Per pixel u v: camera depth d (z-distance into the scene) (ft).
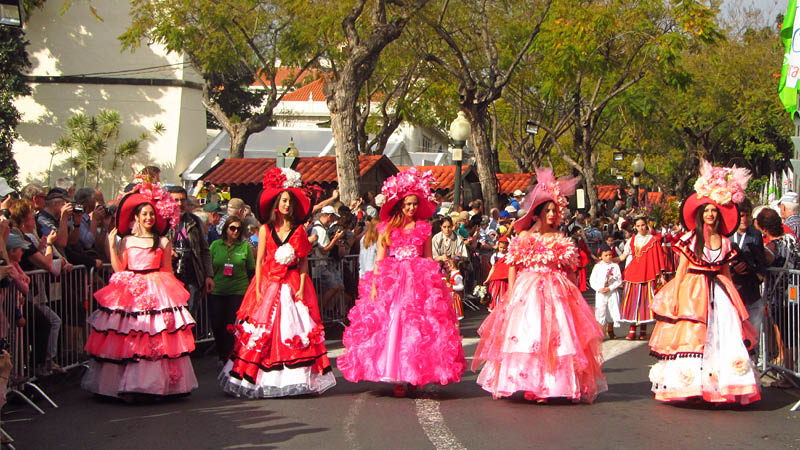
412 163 147.64
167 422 23.20
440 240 46.70
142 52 116.47
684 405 25.17
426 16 78.64
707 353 24.23
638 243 41.47
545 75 101.24
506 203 114.83
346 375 26.76
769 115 136.67
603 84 116.57
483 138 82.17
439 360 25.96
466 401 25.88
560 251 25.72
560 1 92.63
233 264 33.14
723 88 135.33
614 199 153.38
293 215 27.45
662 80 111.34
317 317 27.17
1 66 101.71
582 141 112.06
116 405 25.73
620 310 41.73
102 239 33.50
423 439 20.92
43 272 28.04
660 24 100.63
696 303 24.54
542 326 25.07
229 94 159.63
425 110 124.67
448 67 82.02
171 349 25.90
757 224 29.30
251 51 106.42
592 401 25.48
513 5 96.94
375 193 89.10
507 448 20.02
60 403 26.11
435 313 26.43
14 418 24.06
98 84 115.55
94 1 115.24
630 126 143.84
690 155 145.48
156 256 26.63
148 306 25.96
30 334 27.45
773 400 26.05
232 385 26.63
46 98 115.14
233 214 33.58
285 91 105.60
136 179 27.40
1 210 27.53
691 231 25.08
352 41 62.49
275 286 26.91
